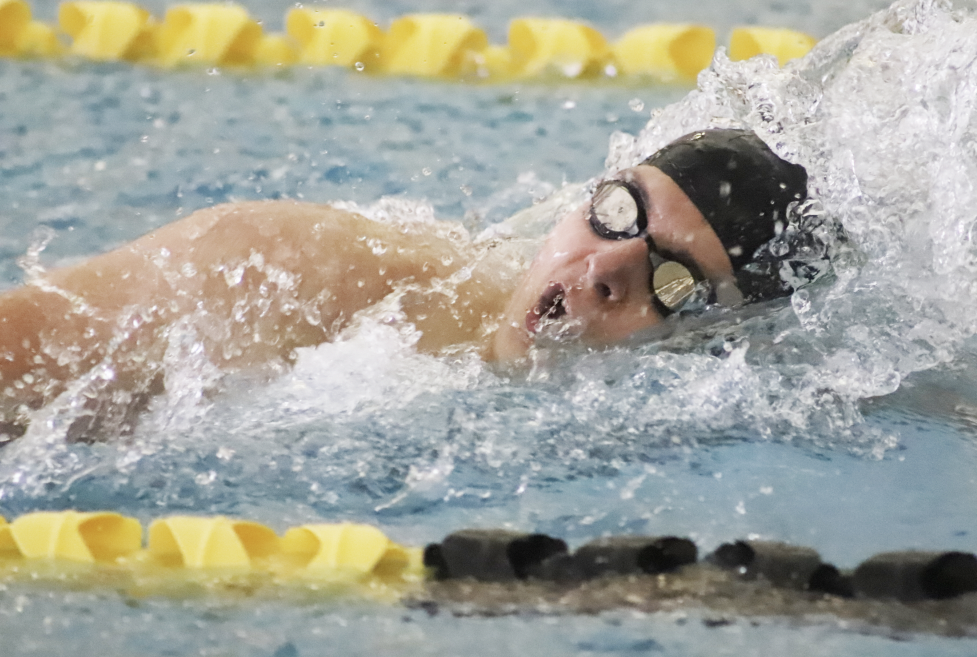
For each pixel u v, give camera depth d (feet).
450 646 14.64
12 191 32.42
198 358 20.80
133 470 19.10
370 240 22.99
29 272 23.22
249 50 47.14
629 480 18.98
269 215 22.48
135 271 21.40
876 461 19.76
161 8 50.06
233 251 21.67
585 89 45.32
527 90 44.98
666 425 20.70
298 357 21.35
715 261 21.65
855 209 22.80
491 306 23.11
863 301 23.13
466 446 19.83
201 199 32.55
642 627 15.12
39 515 17.49
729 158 21.99
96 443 19.85
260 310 21.31
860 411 21.34
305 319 21.56
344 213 23.57
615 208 21.94
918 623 15.19
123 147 36.52
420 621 15.28
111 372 20.40
